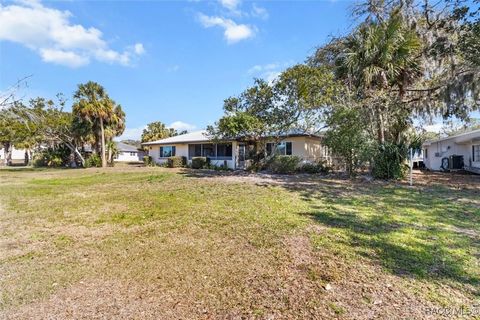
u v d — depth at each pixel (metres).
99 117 23.19
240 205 7.01
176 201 7.72
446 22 10.68
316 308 2.60
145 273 3.37
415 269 3.35
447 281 3.06
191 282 3.13
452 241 4.28
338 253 3.86
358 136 12.25
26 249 4.24
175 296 2.85
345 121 12.44
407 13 11.70
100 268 3.53
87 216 6.24
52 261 3.77
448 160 17.45
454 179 12.27
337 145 12.54
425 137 16.77
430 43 11.17
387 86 11.86
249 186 10.41
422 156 20.33
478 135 14.25
